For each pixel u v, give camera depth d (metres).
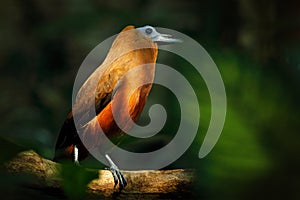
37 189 6.44
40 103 7.75
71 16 8.48
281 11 6.78
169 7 7.84
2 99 8.53
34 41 9.31
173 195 6.52
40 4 9.93
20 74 9.12
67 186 2.83
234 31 7.35
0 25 10.00
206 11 7.47
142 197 6.54
